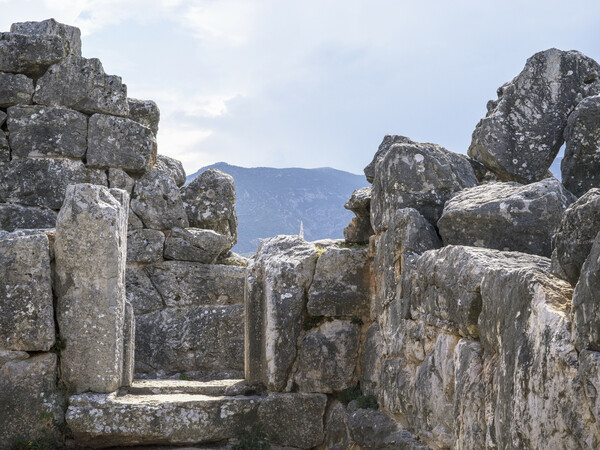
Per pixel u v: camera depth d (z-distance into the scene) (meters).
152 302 11.27
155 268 11.37
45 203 10.77
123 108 11.30
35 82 11.05
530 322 3.84
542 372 3.62
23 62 10.88
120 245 7.69
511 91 7.55
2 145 10.77
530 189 6.09
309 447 7.74
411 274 6.25
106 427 7.27
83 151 11.02
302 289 7.89
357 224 8.38
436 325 5.52
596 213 3.71
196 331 11.08
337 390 7.80
